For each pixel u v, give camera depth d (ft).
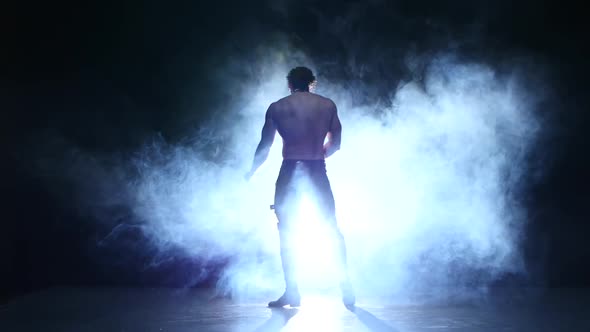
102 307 12.03
